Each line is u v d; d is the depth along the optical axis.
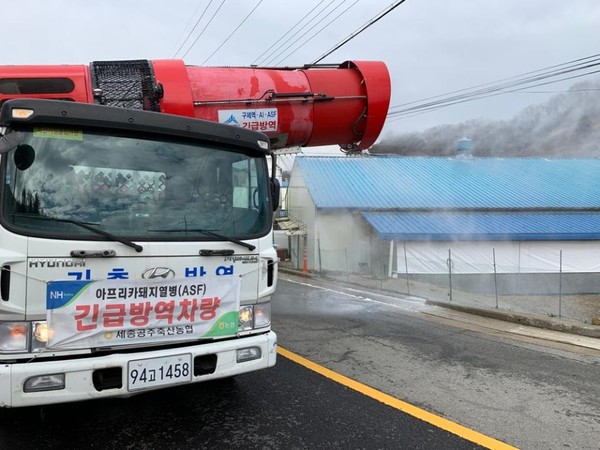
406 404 4.19
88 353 3.06
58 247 2.97
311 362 5.39
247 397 4.27
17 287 2.87
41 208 3.00
